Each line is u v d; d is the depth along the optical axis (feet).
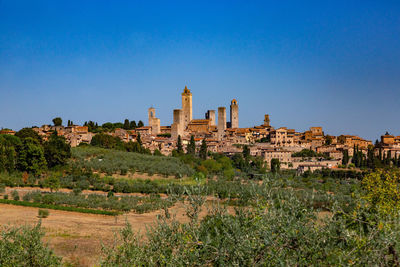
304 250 50.31
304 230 51.44
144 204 244.63
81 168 371.35
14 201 238.07
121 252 76.02
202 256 53.21
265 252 50.31
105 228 188.85
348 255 48.73
